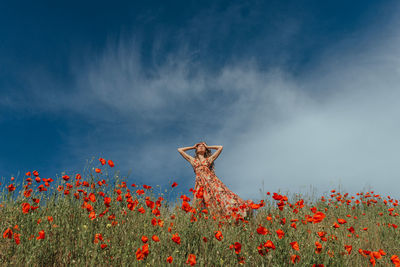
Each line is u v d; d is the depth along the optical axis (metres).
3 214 3.53
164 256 3.05
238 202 5.27
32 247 2.79
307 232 3.54
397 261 3.02
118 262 2.88
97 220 3.58
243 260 3.07
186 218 3.89
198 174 6.21
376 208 7.05
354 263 3.36
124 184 4.49
